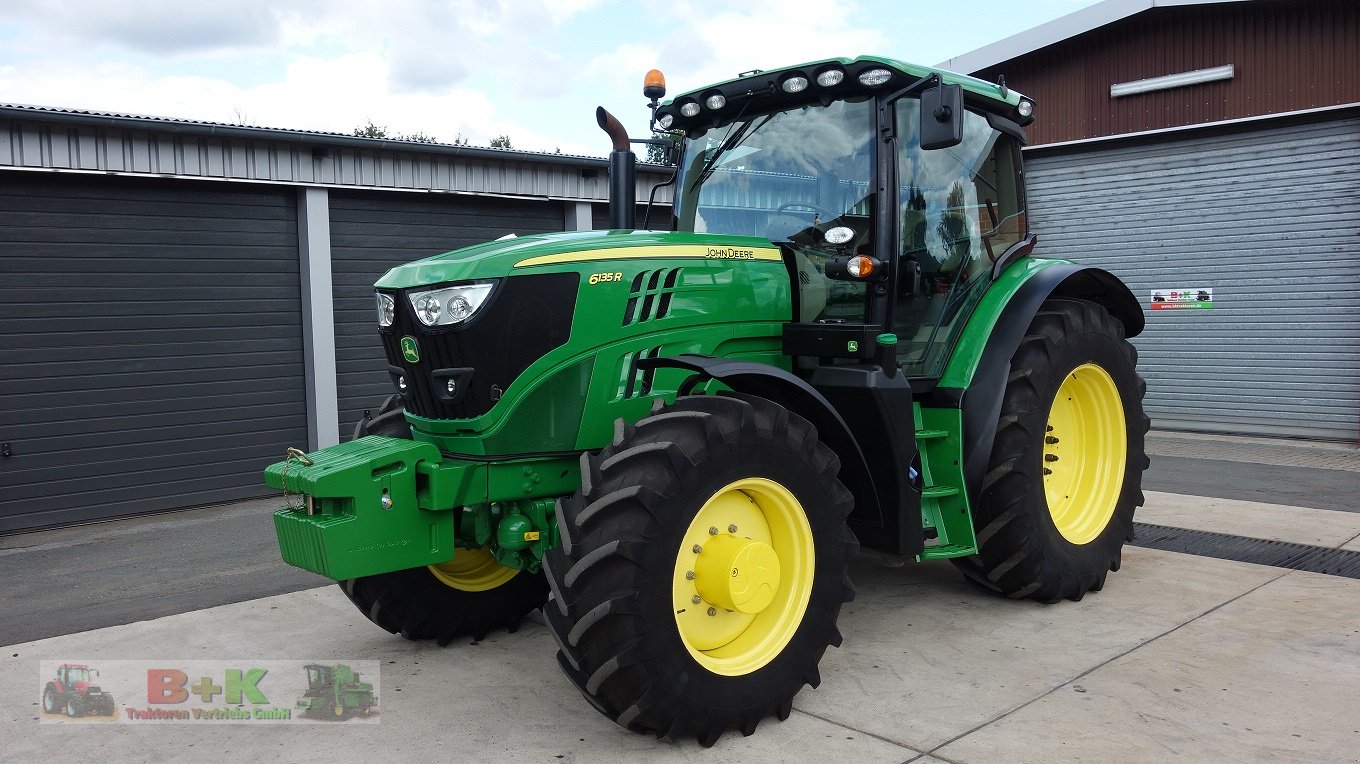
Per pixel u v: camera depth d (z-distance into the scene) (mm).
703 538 2967
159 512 7270
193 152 7129
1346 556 4910
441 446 3307
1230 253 9188
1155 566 4777
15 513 6664
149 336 7188
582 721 3131
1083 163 10070
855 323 3695
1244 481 6973
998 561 4004
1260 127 8906
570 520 2822
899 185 3760
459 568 3934
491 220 8977
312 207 7781
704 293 3436
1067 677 3361
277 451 7871
